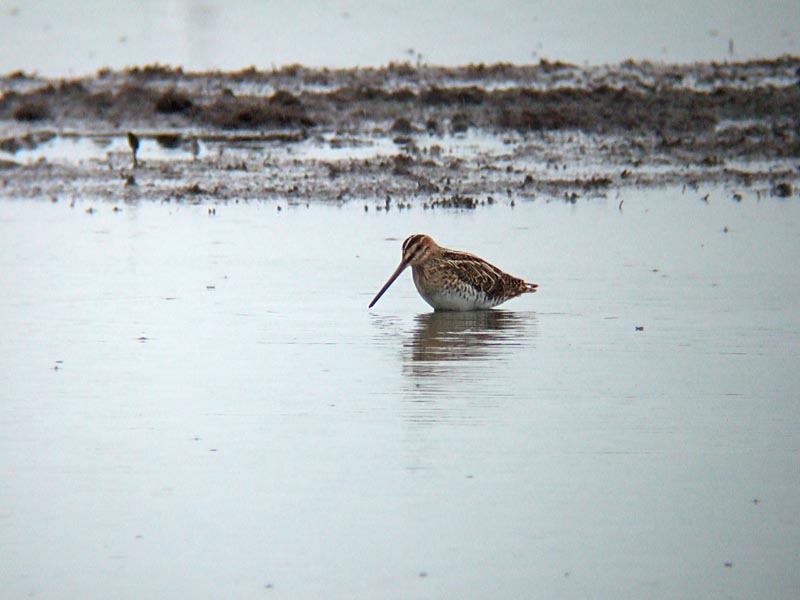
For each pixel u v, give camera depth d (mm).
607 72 37312
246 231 20703
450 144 29344
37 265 18094
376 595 8258
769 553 8805
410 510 9422
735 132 30203
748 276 17422
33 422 11289
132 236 20234
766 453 10539
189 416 11445
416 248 15641
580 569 8586
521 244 19578
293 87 35281
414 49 40531
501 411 11594
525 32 42781
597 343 14023
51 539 9008
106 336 14273
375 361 13297
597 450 10602
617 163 27250
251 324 14914
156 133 30812
